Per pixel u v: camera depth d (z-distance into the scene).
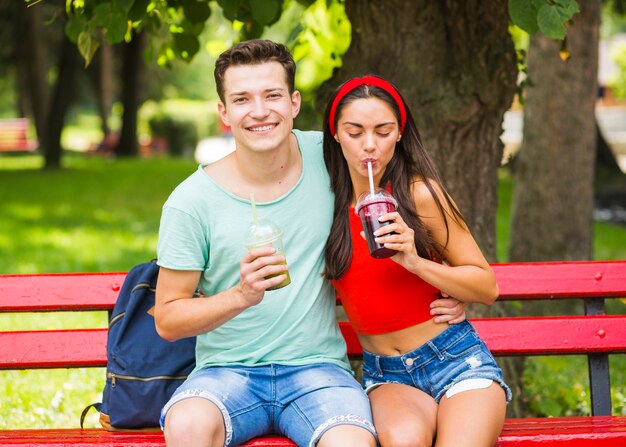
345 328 3.33
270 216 2.90
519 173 8.16
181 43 4.43
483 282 2.87
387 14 3.99
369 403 2.84
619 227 13.00
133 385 2.98
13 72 31.91
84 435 2.91
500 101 4.04
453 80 3.98
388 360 2.98
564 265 3.37
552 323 3.32
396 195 2.91
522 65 4.58
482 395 2.77
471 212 4.18
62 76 21.36
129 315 3.06
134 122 26.88
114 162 25.05
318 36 4.77
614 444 2.76
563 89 7.89
